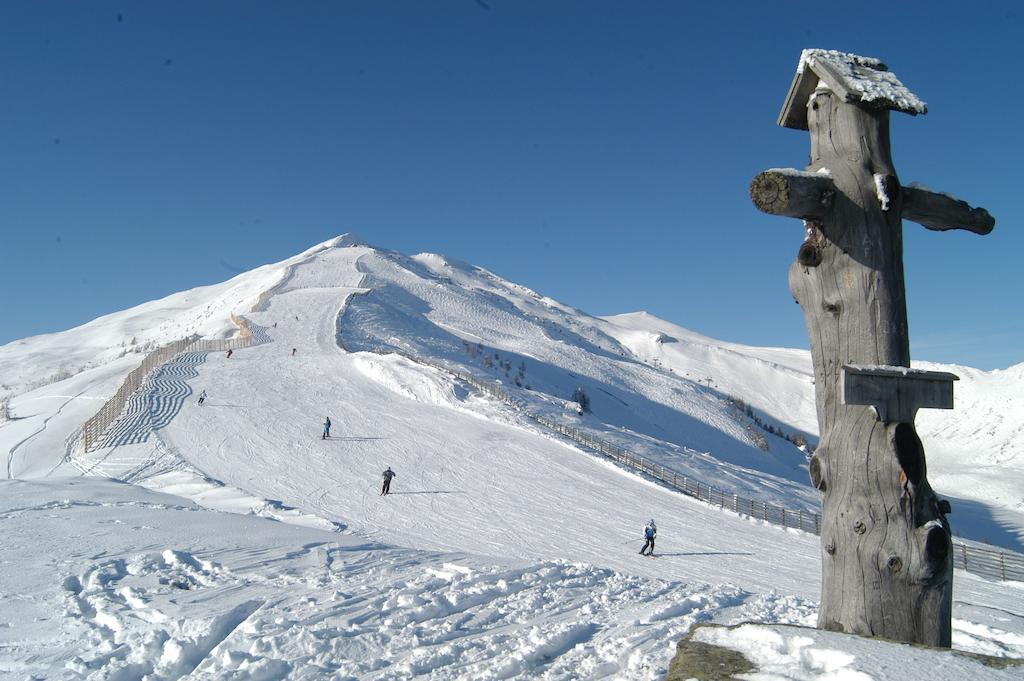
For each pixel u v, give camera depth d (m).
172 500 18.56
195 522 13.77
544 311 170.75
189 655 6.48
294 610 7.55
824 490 3.66
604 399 84.88
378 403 38.72
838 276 3.64
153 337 112.94
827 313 3.67
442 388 40.62
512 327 116.62
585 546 18.53
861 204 3.62
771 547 19.66
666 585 10.52
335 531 18.41
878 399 3.39
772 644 3.43
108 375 48.59
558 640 6.82
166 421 33.00
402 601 8.02
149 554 10.30
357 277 111.62
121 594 8.20
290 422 33.78
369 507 21.72
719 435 82.75
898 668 2.85
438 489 24.25
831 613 3.53
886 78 3.77
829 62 3.76
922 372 3.43
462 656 6.39
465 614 7.83
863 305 3.57
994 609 9.39
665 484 27.17
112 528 12.46
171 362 47.91
